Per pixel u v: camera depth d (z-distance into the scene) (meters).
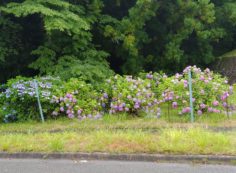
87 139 8.35
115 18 19.83
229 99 11.69
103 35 19.22
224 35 22.47
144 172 6.70
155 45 21.48
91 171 6.82
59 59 15.85
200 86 10.85
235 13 21.59
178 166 6.99
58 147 7.88
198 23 19.81
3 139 8.61
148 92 11.11
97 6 18.39
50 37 15.83
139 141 7.99
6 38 16.67
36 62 15.77
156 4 19.31
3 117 11.20
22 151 7.91
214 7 21.66
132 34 18.88
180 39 20.16
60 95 11.15
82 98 11.38
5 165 7.36
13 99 11.18
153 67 21.39
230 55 21.88
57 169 7.00
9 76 18.06
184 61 21.33
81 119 10.77
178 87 10.91
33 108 11.35
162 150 7.49
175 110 11.17
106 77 15.49
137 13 18.95
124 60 20.52
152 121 10.32
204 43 21.58
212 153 7.27
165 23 21.08
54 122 10.82
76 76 14.65
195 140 7.79
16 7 14.66
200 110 10.66
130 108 11.00
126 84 11.31
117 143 7.95
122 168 6.95
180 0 19.91
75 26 15.12
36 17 18.00
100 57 17.16
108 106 11.44
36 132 9.60
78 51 16.56
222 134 8.22
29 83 11.39
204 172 6.65
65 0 17.31
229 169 6.78
